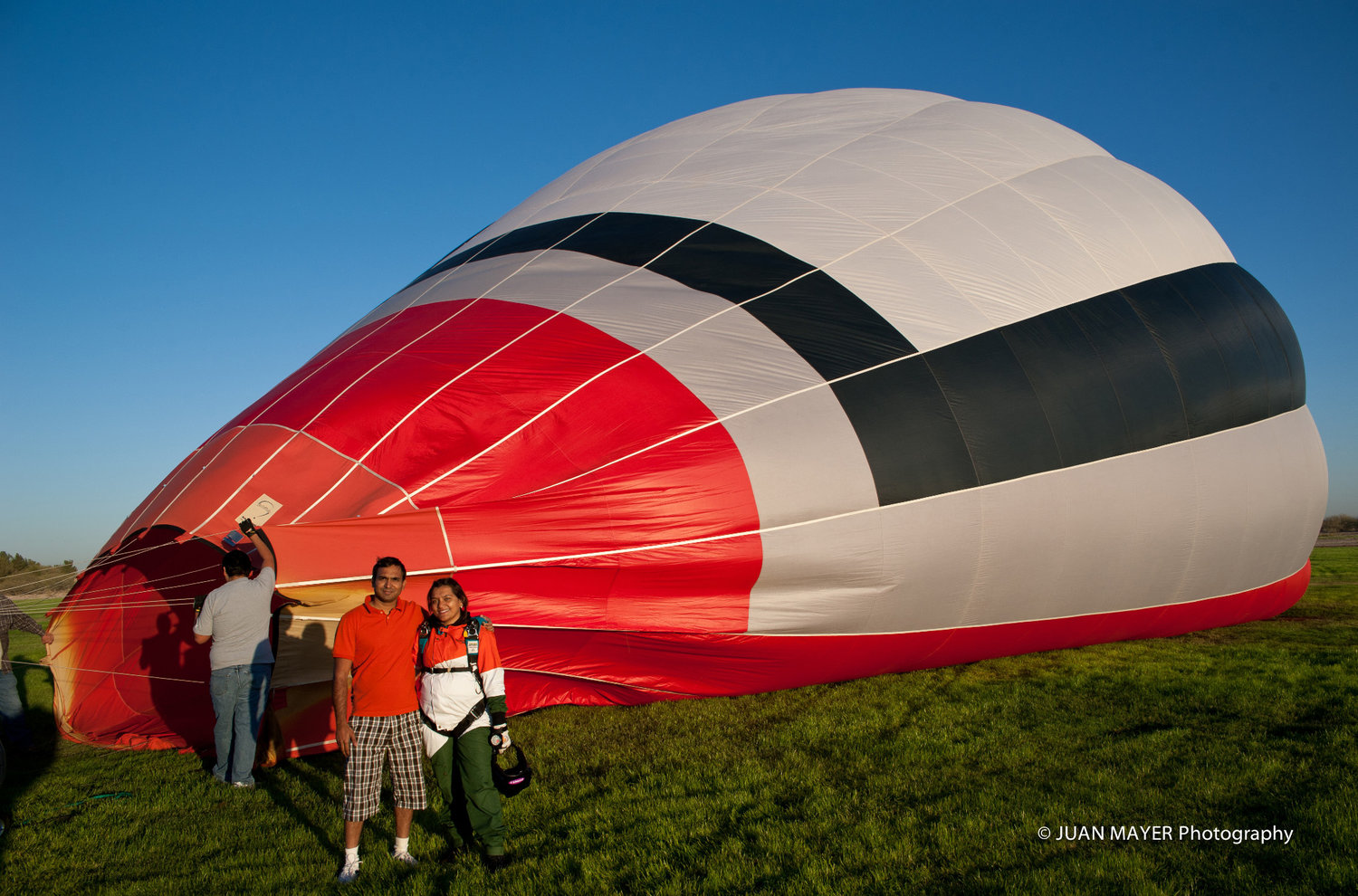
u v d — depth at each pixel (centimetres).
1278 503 965
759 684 749
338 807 524
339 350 834
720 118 1096
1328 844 411
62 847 468
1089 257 918
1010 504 774
